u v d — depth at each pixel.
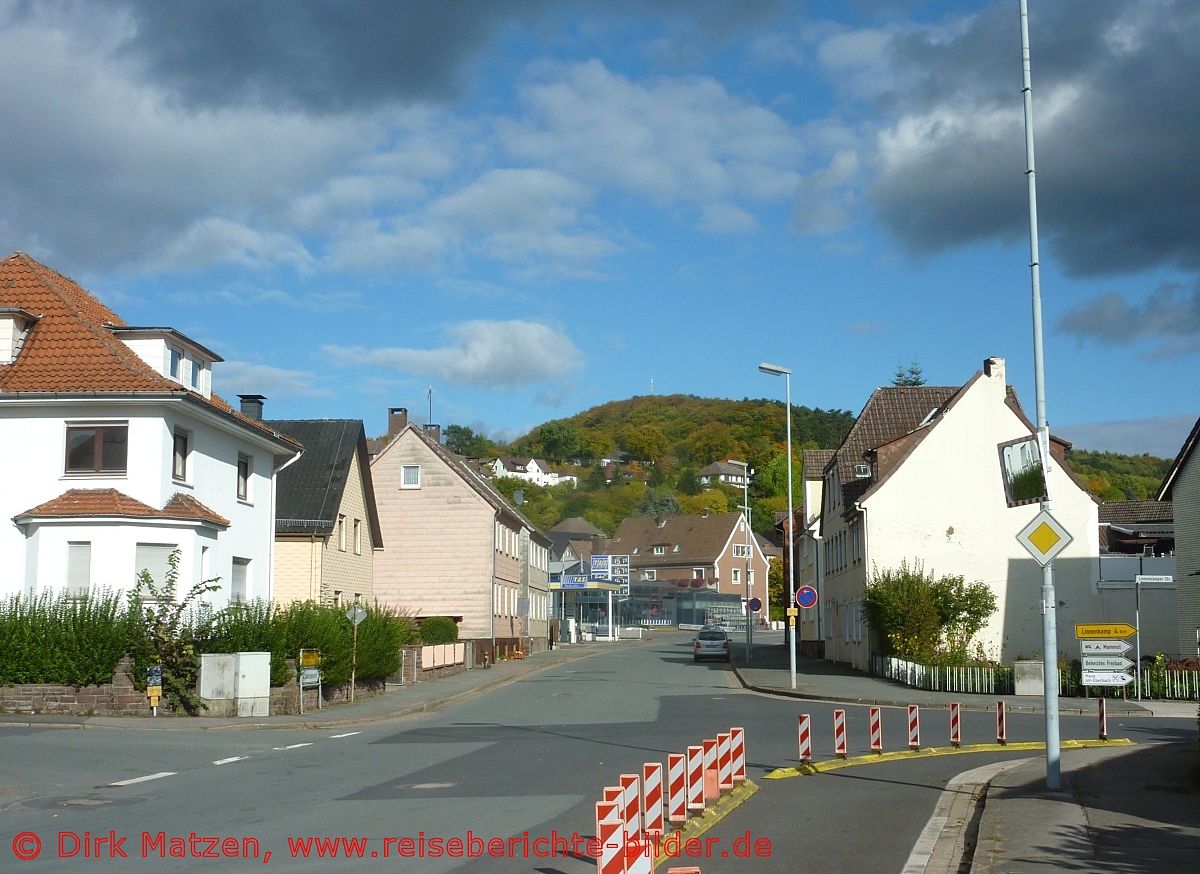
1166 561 39.47
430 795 14.17
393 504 56.91
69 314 28.38
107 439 26.94
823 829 11.64
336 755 18.67
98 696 24.58
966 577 39.66
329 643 28.16
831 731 22.33
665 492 156.88
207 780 15.68
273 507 34.25
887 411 50.38
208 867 9.95
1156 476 125.62
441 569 56.31
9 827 12.03
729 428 185.75
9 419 26.91
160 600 25.05
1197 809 11.68
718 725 23.69
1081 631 20.67
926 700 29.86
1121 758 16.19
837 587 50.12
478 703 31.20
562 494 159.12
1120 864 9.20
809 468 60.59
